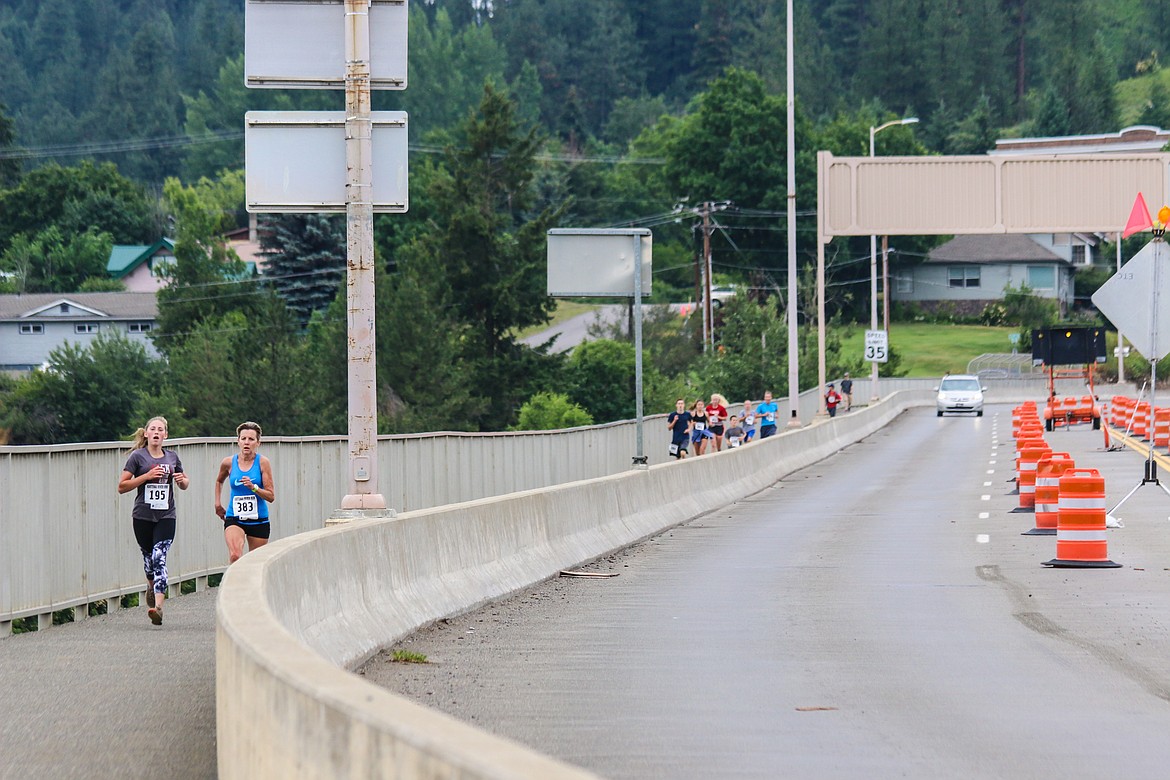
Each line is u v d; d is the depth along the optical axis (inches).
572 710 1485.0
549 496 2810.0
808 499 4613.7
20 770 1226.6
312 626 1632.6
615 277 3683.6
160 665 1782.7
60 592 2236.7
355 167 2057.1
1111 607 2190.0
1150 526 3341.5
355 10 2053.4
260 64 2070.6
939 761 1253.7
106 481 2409.0
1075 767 1230.9
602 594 2464.3
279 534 3048.7
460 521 2309.3
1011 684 1609.3
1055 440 7140.8
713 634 2004.2
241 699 964.6
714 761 1256.2
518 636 2000.5
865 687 1601.9
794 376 6702.8
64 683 1652.3
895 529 3543.3
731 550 3159.5
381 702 770.8
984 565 2768.2
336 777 767.1
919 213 6225.4
